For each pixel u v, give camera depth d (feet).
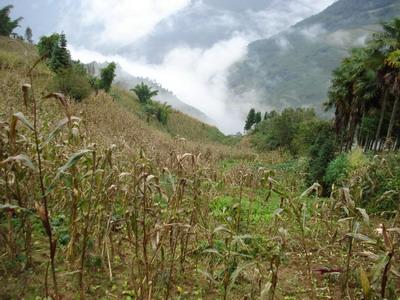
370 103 101.35
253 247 17.90
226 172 45.88
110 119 70.13
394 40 77.56
